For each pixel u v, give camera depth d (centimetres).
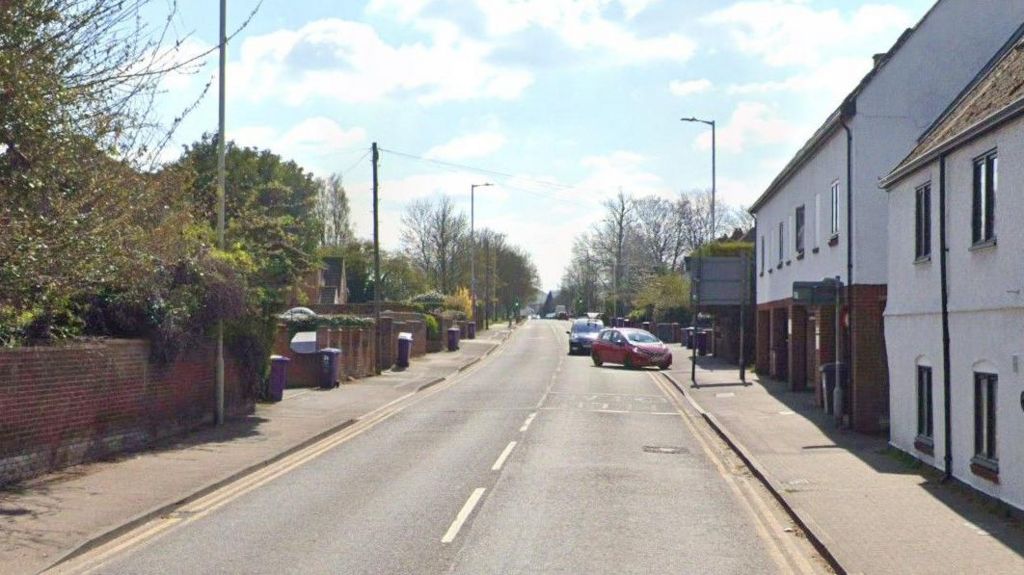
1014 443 1212
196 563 1002
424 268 10175
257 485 1500
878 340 2164
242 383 2369
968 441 1395
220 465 1617
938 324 1533
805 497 1384
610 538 1140
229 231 2883
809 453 1834
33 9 1142
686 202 9838
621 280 9462
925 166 1608
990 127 1285
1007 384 1235
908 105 2211
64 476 1473
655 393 3231
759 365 3891
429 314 5912
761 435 2094
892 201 1822
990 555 1041
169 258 1816
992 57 2114
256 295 2292
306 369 3219
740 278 3494
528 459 1784
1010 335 1226
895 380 1805
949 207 1479
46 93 1175
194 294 1947
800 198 2956
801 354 3147
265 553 1046
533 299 14725
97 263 1368
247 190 4325
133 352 1756
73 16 1195
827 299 2178
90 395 1606
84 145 1255
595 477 1590
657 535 1164
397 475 1598
